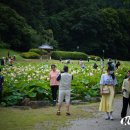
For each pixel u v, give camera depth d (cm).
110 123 1141
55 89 1609
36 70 2783
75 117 1259
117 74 2317
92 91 1838
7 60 5166
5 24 8306
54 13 11844
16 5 9781
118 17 11325
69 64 5025
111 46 10925
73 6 11975
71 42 10700
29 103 1576
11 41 8300
